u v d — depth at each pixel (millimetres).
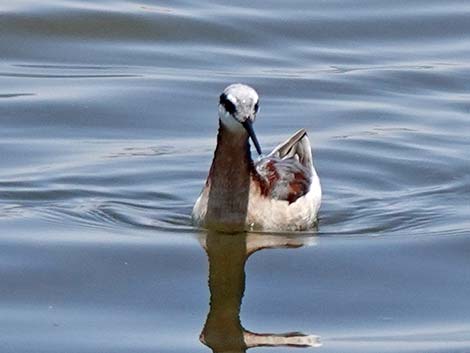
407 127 20953
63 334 13828
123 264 15695
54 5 25172
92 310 14492
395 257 16047
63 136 20312
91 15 24781
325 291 15109
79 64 23406
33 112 21062
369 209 17797
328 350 13539
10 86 22188
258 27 25016
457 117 21422
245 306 14719
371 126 21031
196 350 13523
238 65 23562
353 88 22625
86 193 18047
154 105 21594
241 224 16781
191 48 24219
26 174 18594
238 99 16109
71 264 15641
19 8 24891
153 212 17500
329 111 21641
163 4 25781
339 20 25406
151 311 14516
